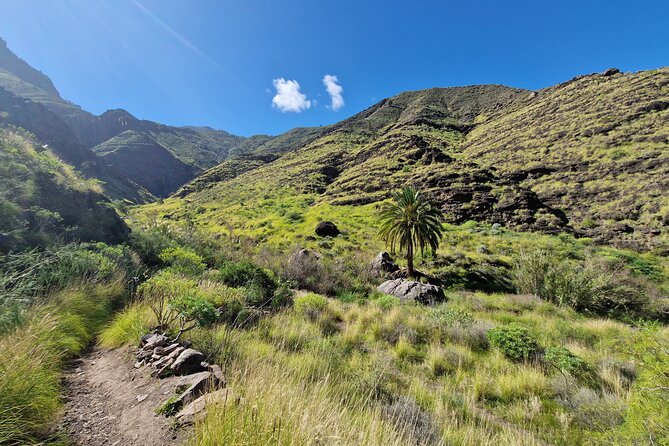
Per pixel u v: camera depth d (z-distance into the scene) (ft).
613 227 109.19
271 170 325.62
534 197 136.36
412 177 179.93
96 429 8.83
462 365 21.94
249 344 17.60
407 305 40.86
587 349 26.11
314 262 65.26
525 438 13.19
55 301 16.81
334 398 11.27
